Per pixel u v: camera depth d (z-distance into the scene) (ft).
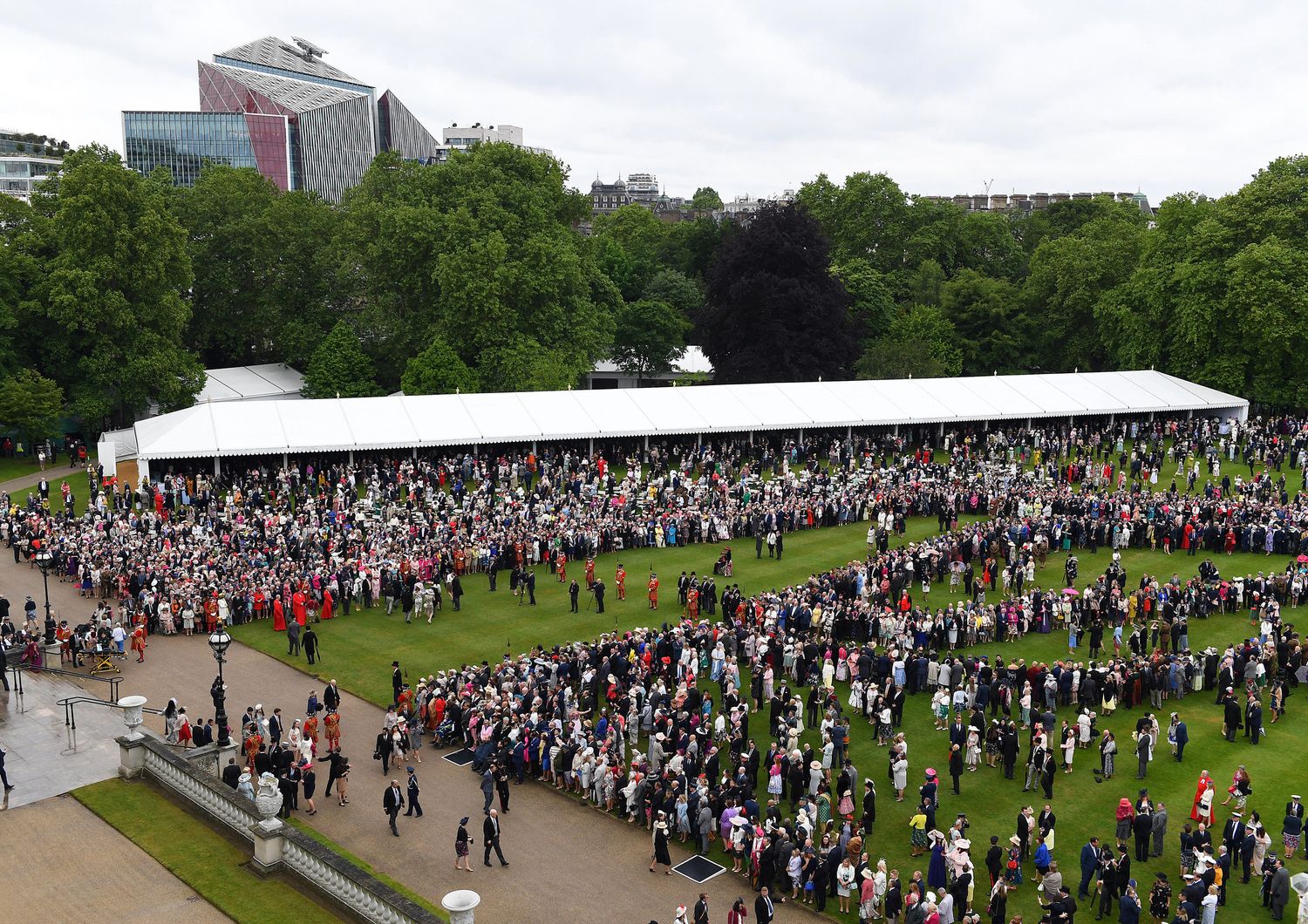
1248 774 110.93
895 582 160.86
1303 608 163.02
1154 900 85.20
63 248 272.72
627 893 90.07
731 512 200.54
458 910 73.05
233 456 223.92
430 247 308.60
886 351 326.65
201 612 152.56
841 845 90.58
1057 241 391.04
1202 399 286.66
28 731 115.34
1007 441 264.52
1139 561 185.78
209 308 340.80
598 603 160.25
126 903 82.38
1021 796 107.45
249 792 97.91
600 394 257.96
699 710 118.83
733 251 342.64
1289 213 293.84
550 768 111.14
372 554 169.37
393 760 113.50
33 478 245.24
